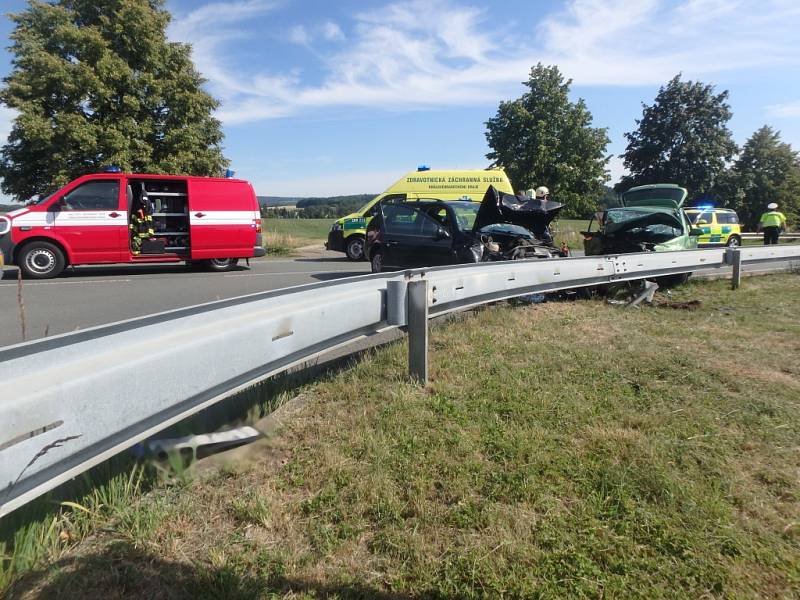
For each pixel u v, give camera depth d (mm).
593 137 43531
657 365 4664
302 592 2043
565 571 2189
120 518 2408
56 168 21672
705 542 2361
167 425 2482
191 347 2576
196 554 2234
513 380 4242
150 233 12570
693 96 48688
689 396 3990
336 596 2029
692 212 22375
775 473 2928
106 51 21984
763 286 10039
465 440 3213
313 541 2350
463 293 5387
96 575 2070
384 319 4266
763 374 4512
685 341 5609
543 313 6953
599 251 11000
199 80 24922
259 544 2311
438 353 4973
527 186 42844
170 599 1981
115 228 12078
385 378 4316
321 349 3674
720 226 22375
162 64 23734
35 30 22078
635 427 3484
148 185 12898
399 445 3168
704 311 7387
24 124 20672
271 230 25938
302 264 15930
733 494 2729
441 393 3979
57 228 11695
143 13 22750
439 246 9391
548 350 5121
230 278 11945
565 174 42469
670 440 3262
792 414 3674
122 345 2320
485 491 2727
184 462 2865
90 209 11906
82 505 2441
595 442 3229
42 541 2189
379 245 11008
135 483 2658
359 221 17359
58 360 2043
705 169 48406
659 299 8461
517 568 2201
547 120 43156
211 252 13148
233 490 2699
